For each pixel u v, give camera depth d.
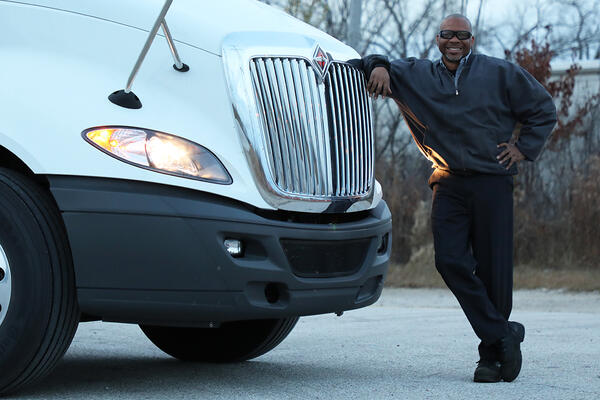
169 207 4.15
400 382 4.88
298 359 5.89
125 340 6.89
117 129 4.20
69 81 4.31
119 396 4.43
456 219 5.07
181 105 4.37
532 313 9.77
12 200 4.24
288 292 4.40
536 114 5.02
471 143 4.94
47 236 4.21
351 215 4.79
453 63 5.04
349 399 4.36
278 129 4.47
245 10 4.96
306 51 4.68
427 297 13.09
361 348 6.41
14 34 4.47
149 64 4.40
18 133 4.20
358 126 4.92
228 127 4.38
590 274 14.48
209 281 4.20
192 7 4.71
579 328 7.69
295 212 4.50
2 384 4.29
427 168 17.39
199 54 4.46
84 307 4.20
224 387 4.71
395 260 16.20
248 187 4.32
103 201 4.13
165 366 5.56
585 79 17.44
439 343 6.67
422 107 5.05
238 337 5.59
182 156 4.23
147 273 4.16
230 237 4.25
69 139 4.18
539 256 15.69
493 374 4.87
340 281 4.60
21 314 4.18
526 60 16.39
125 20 4.47
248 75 4.44
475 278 4.97
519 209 16.08
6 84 4.30
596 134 16.77
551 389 4.64
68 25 4.47
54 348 4.26
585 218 15.53
